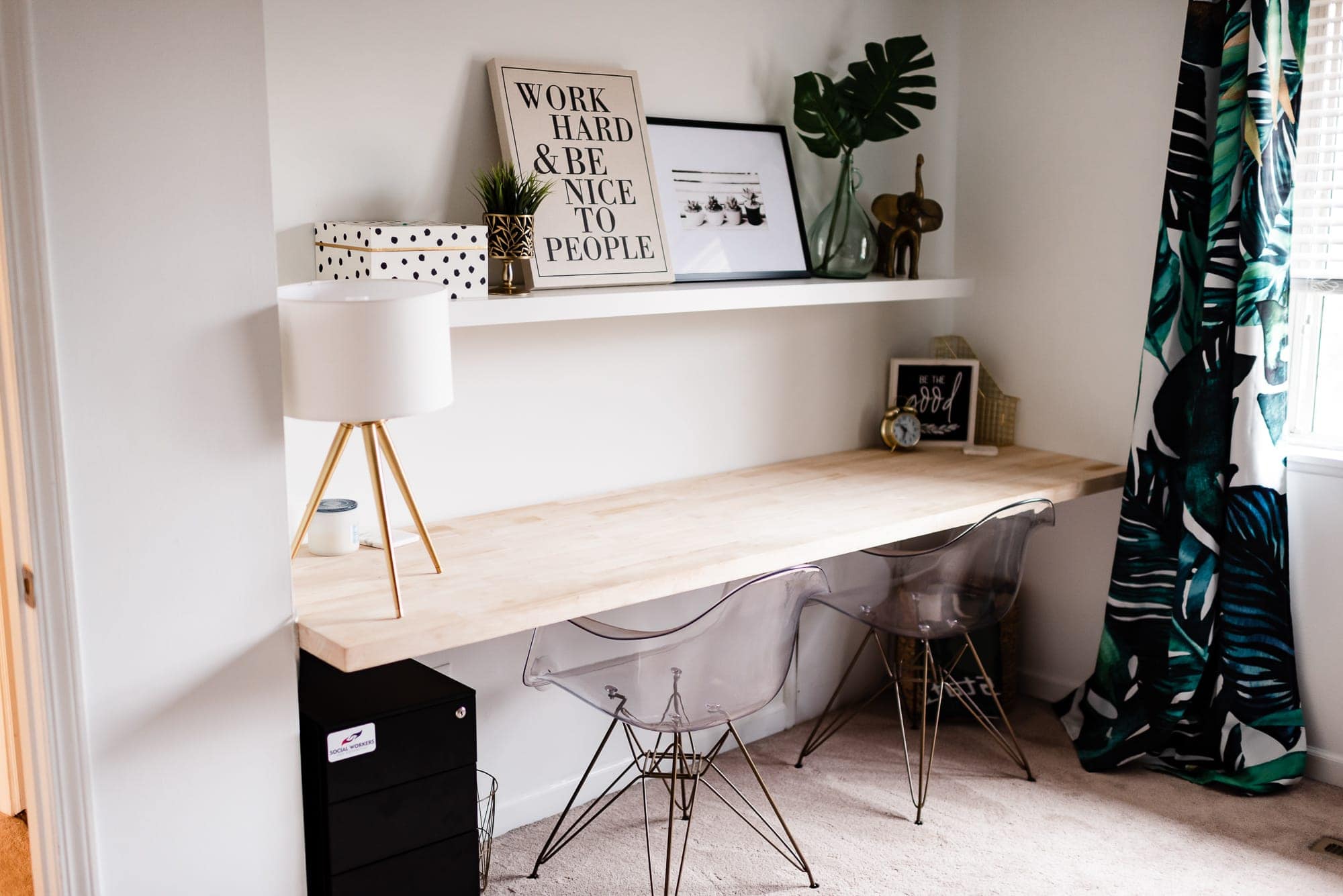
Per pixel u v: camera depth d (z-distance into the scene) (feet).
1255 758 10.17
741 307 9.65
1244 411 9.86
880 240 11.50
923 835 9.49
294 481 8.41
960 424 12.01
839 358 11.75
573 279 9.20
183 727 6.74
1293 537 10.32
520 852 9.23
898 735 11.50
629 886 8.71
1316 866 9.00
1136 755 10.59
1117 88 10.92
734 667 7.88
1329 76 9.89
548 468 9.72
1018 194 11.87
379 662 6.57
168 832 6.77
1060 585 12.09
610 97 9.52
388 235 7.82
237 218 6.55
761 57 10.66
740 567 8.18
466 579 7.67
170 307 6.39
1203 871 8.93
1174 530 10.53
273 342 6.78
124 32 6.06
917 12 11.79
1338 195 10.10
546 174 9.09
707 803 10.05
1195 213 10.12
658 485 10.43
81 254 6.07
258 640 6.92
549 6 9.20
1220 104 9.70
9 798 9.83
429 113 8.68
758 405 11.13
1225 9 9.69
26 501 6.09
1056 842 9.37
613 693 7.73
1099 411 11.48
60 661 6.27
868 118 10.68
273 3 7.84
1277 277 9.73
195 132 6.35
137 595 6.48
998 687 11.80
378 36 8.35
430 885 7.63
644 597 7.69
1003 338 12.22
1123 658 10.81
